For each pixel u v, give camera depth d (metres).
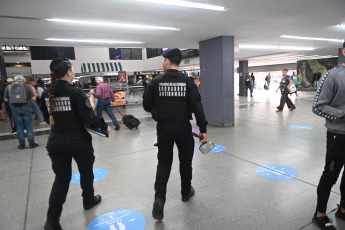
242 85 17.28
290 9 4.32
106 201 2.74
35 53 23.94
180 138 2.29
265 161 3.86
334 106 1.99
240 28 5.67
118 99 12.02
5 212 2.58
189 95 2.25
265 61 19.94
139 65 28.27
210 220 2.32
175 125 2.23
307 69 20.08
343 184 2.18
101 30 5.32
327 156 2.06
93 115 2.16
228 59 6.47
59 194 2.11
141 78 27.77
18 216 2.50
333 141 1.98
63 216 2.45
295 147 4.56
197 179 3.25
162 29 5.45
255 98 15.09
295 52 12.78
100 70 18.97
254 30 6.02
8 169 3.88
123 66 27.23
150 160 4.12
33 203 2.76
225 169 3.57
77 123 2.14
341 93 1.92
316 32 6.88
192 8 3.98
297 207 2.49
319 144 4.72
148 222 2.32
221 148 4.62
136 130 6.70
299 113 8.53
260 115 8.39
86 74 18.05
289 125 6.57
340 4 4.13
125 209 2.57
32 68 23.64
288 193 2.80
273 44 9.31
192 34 6.12
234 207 2.53
